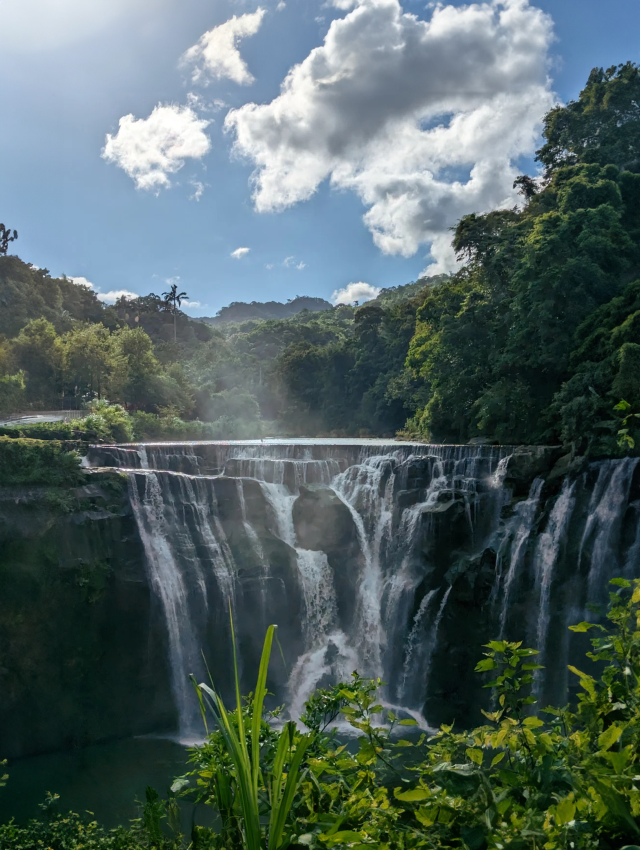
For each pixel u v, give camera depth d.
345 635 36.94
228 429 69.25
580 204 42.41
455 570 34.09
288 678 34.94
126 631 32.50
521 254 45.25
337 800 5.52
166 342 116.88
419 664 34.50
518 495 34.94
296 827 4.96
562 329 39.28
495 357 43.91
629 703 5.03
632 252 41.38
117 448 37.66
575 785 4.14
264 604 34.91
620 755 3.91
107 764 29.12
